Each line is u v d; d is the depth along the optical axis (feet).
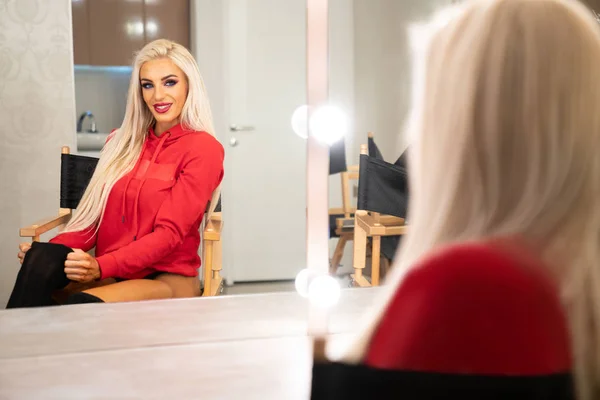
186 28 7.60
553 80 1.12
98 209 3.76
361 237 3.51
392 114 5.12
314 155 1.59
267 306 2.10
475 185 1.14
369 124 5.14
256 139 8.06
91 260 3.23
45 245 3.16
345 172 4.78
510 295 1.05
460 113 1.15
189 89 3.86
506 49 1.13
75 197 4.11
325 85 1.56
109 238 3.74
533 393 1.05
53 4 4.65
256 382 1.62
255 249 8.18
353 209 4.80
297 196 8.30
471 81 1.14
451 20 1.23
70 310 2.03
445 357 1.05
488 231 1.12
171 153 3.77
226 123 7.93
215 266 4.06
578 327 1.10
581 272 1.10
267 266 8.21
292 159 8.21
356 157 4.99
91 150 6.88
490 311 1.05
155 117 3.83
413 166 1.26
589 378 1.10
